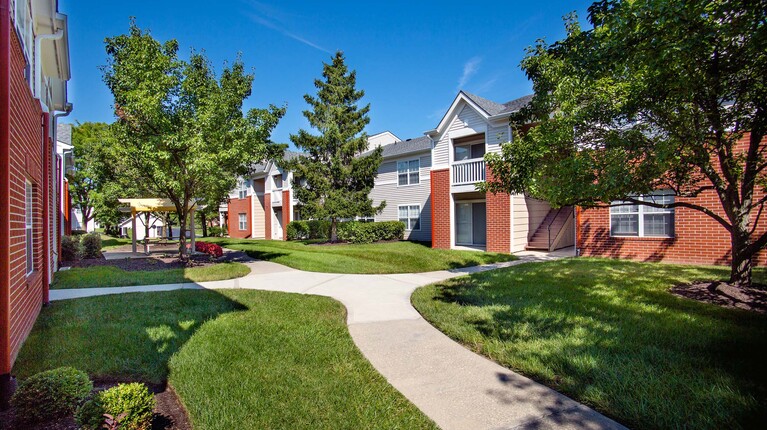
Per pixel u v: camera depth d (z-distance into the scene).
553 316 5.32
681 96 4.97
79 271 10.46
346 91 17.77
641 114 5.76
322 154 17.92
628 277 8.03
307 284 8.77
